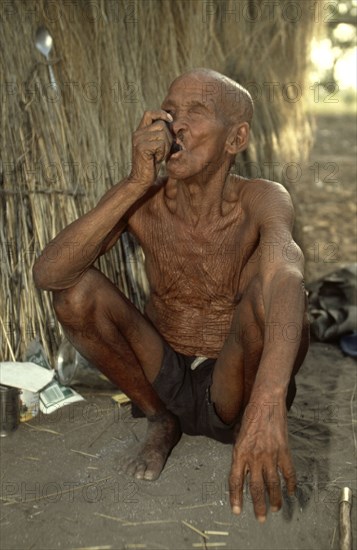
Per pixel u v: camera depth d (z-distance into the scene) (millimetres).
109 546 1955
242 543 1970
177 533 2006
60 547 1951
